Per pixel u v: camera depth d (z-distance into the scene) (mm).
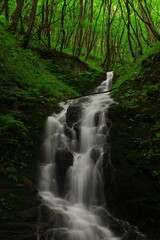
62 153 7281
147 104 8125
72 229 4984
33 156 6844
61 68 15398
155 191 5734
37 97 9469
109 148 6988
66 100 10227
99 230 5230
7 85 8648
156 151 6344
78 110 8688
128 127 7410
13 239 4172
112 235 5262
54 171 6941
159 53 11133
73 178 6805
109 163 6582
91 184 6629
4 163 5957
